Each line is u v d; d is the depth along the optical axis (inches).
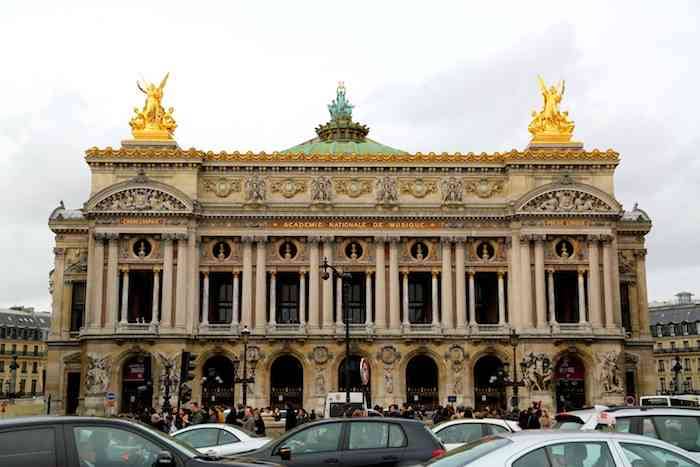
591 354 4200.3
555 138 4475.9
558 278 4552.2
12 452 816.3
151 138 4414.4
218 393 4279.0
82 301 4542.3
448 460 853.2
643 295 4589.1
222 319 4503.0
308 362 4215.1
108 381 4106.8
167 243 4217.5
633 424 1220.5
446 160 4387.3
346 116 5285.4
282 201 4362.7
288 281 4552.2
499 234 4343.0
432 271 4330.7
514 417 2967.5
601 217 4288.9
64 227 4564.5
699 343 6850.4
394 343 4237.2
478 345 4244.6
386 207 4335.6
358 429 1219.2
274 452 1200.8
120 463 859.4
